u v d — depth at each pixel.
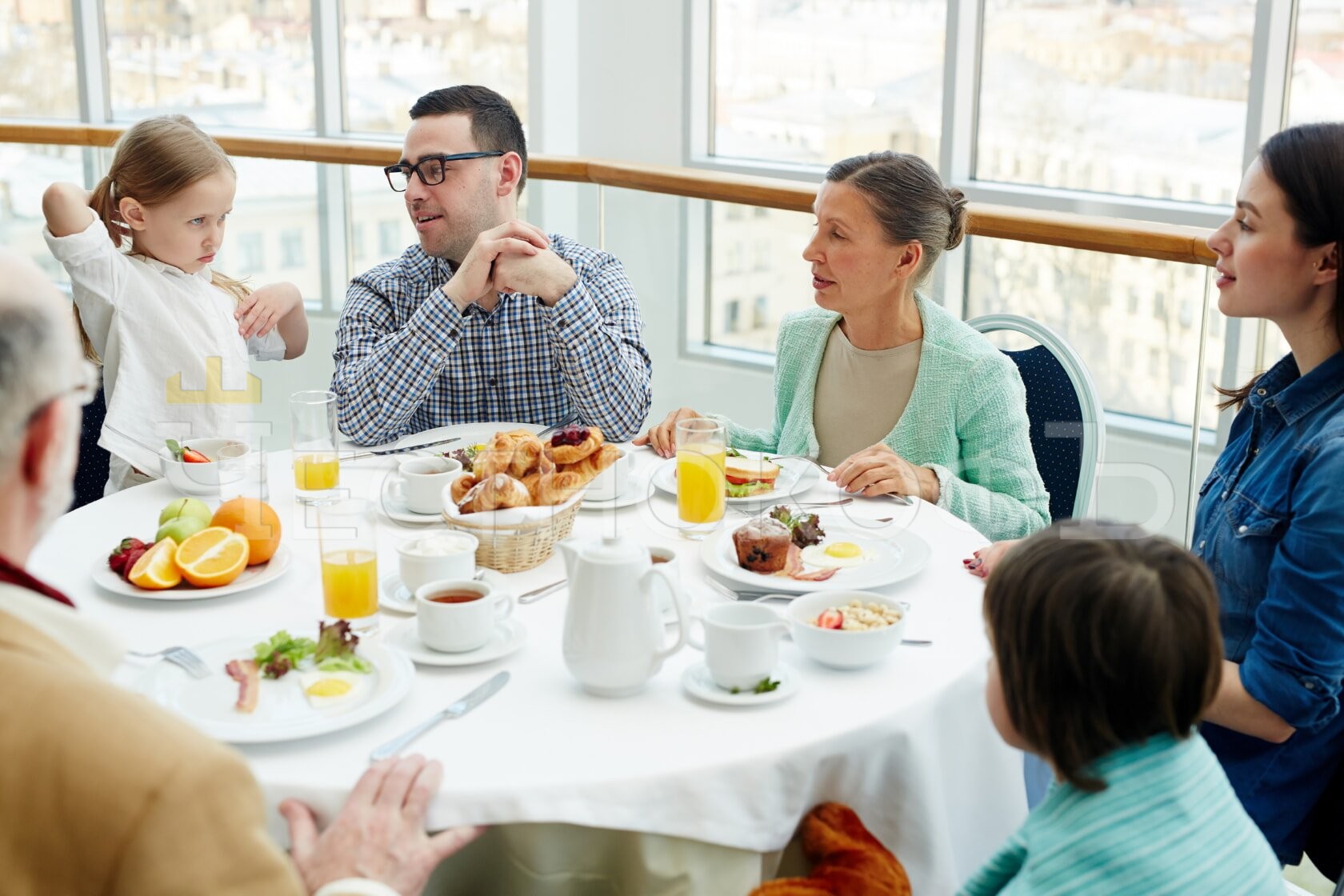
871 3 4.15
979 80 3.98
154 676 1.23
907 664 1.32
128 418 2.08
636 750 1.14
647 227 3.48
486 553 1.52
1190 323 2.48
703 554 1.58
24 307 0.82
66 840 0.76
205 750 0.80
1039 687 1.03
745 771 1.13
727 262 3.37
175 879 0.76
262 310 2.48
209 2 5.34
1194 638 1.00
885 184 2.00
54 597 0.87
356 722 1.15
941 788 1.26
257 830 0.81
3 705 0.78
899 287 2.08
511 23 4.88
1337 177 1.48
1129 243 2.46
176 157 2.13
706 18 4.49
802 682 1.27
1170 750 1.04
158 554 1.45
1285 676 1.42
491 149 2.29
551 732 1.17
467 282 2.10
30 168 3.94
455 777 1.09
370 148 3.42
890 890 1.16
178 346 2.14
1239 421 1.70
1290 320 1.58
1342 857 1.57
